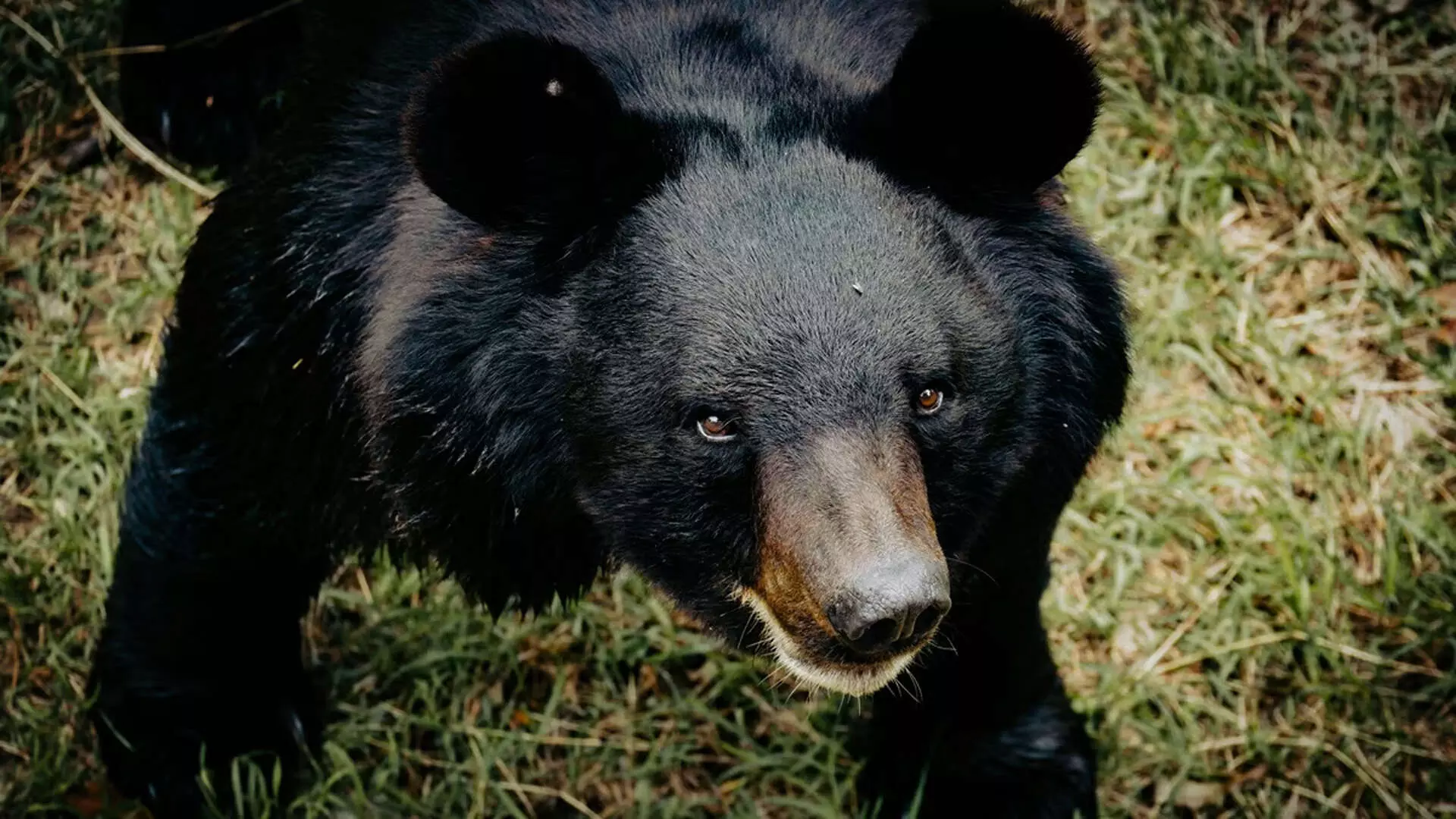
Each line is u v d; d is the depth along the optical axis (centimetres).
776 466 378
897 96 402
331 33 509
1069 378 434
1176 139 745
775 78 424
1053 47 397
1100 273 441
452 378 412
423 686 589
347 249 445
